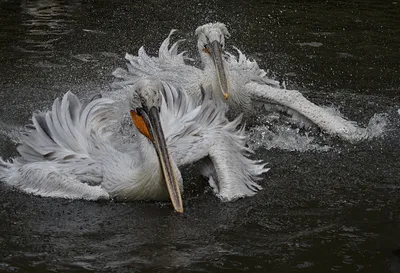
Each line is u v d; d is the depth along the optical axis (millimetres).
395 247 10039
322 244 10133
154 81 11023
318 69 16938
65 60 16984
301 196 11609
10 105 14672
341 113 14883
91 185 11562
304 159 12984
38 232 10375
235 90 13797
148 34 18828
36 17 19859
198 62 16969
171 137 11906
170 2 21703
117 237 10281
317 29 19469
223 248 10016
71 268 9469
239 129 13242
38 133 12234
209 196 11578
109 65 16750
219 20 20016
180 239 10250
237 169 11812
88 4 21297
